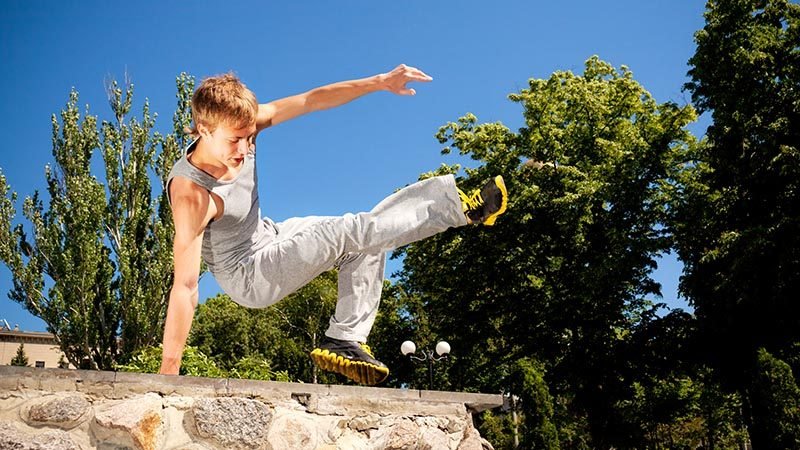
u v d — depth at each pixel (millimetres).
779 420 16703
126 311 17156
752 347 20094
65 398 2697
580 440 24688
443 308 25438
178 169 2918
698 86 21547
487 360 25281
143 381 2855
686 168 23375
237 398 3014
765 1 20750
